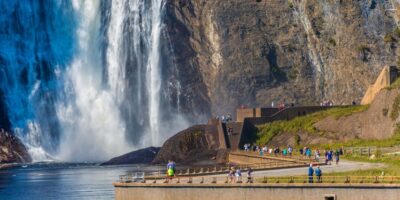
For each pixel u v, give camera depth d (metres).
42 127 193.62
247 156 133.38
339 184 82.19
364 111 142.25
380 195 80.81
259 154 130.12
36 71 199.38
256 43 198.25
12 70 196.12
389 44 188.88
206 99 198.12
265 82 195.12
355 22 192.62
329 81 191.88
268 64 196.12
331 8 196.00
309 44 196.12
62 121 196.38
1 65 195.12
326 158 107.38
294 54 196.62
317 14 197.50
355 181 83.00
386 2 193.25
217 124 156.00
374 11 192.62
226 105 195.00
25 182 131.88
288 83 194.62
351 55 190.25
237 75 196.25
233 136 152.12
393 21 191.25
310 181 84.50
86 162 176.88
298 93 192.88
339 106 153.50
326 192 82.62
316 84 193.25
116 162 166.38
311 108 153.38
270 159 119.44
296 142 144.25
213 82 198.50
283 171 99.00
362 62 188.62
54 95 198.25
